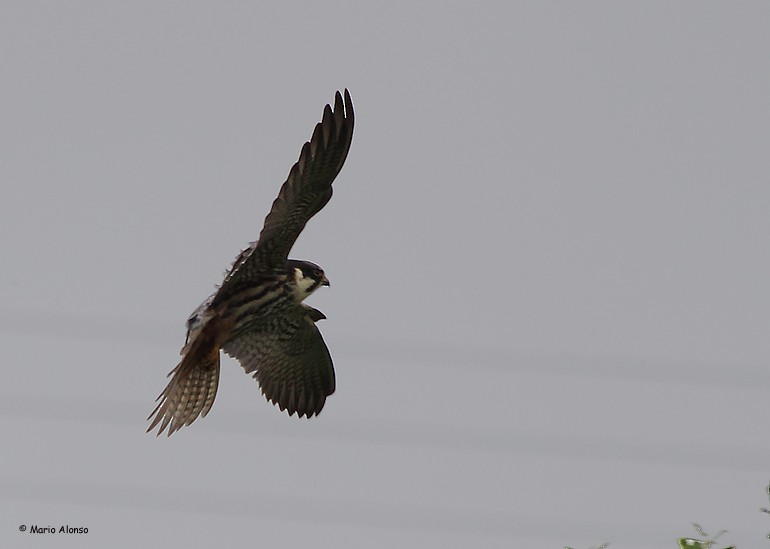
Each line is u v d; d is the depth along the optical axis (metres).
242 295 18.12
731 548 15.91
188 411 18.42
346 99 17.58
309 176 17.56
